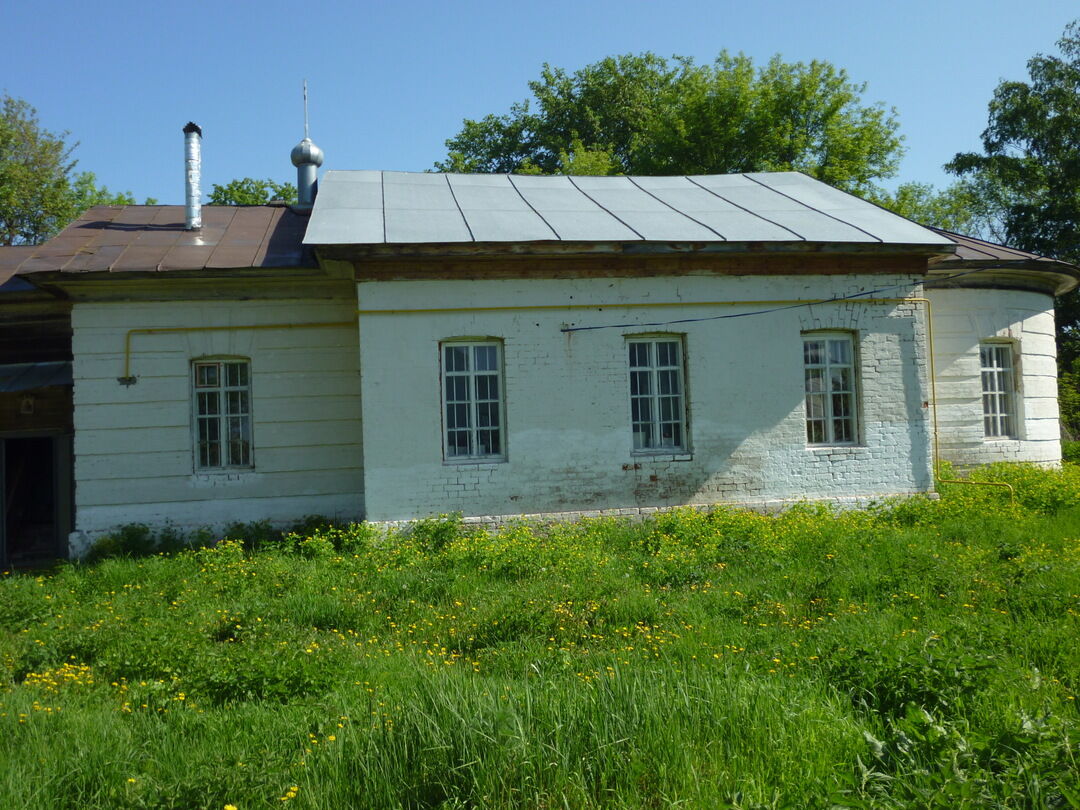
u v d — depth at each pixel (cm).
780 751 436
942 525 1142
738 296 1319
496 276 1255
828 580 835
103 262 1348
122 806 393
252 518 1360
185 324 1361
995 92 3166
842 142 2816
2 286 1438
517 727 437
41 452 1450
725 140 2848
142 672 644
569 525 1214
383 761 429
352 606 832
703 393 1305
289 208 1759
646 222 1380
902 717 485
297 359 1388
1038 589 755
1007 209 3219
